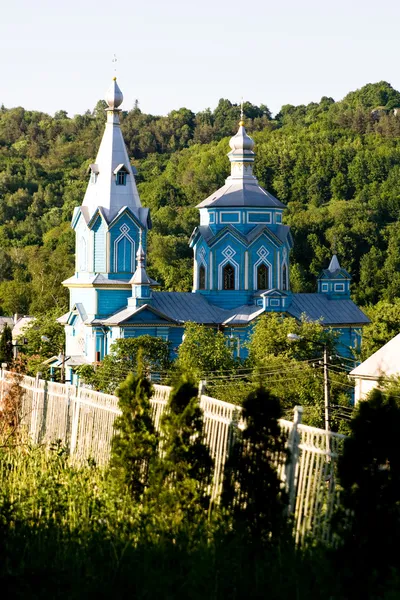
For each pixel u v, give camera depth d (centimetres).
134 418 3297
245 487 2820
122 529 2920
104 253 8888
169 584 2464
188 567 2561
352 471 2436
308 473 2764
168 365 7662
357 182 19012
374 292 15725
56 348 9900
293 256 16488
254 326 8725
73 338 9194
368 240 16788
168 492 2995
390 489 2388
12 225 19312
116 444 3306
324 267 16288
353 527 2409
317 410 6206
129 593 2528
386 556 2348
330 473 2673
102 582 2567
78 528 2961
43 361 9062
